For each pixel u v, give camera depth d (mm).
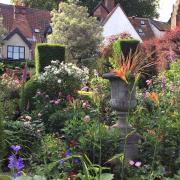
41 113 9039
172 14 25297
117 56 5305
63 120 7961
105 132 5504
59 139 6180
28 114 9211
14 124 6648
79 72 10820
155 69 13117
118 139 5520
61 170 4812
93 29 26094
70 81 10500
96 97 5855
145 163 5535
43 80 10352
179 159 5297
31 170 4977
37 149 6211
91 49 26031
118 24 34562
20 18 35312
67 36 25703
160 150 5527
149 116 6828
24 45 32844
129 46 16953
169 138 5715
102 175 3289
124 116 6301
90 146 5312
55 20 26281
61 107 9289
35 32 34906
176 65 10031
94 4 44781
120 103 6215
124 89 6207
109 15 34625
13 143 6164
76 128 5730
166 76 9852
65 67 10648
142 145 5766
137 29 40312
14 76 13805
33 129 6840
